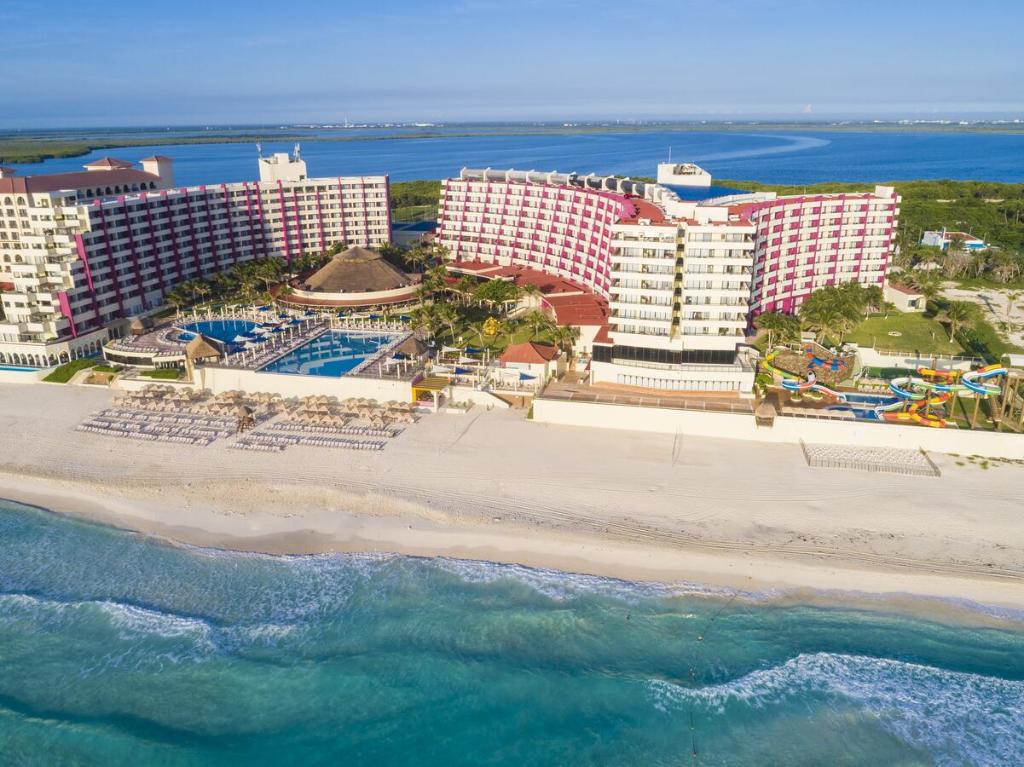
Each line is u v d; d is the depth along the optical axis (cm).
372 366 11931
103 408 11350
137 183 17838
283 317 14688
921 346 12725
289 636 6862
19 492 9119
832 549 7600
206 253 16938
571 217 16388
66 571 7725
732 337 10775
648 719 6038
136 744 5859
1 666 6588
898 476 8831
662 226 10519
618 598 7144
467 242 19125
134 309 14975
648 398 10538
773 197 14912
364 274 15738
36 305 13275
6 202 13538
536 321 13288
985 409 10156
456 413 10856
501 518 8275
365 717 6100
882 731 5881
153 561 7850
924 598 7006
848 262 14988
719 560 7525
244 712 6159
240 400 11331
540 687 6331
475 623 6938
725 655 6562
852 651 6550
